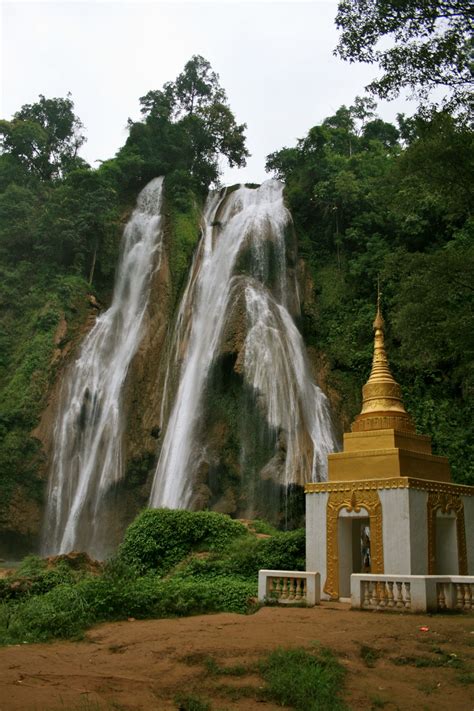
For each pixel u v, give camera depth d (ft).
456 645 31.42
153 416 123.54
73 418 125.39
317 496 50.42
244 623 36.96
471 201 64.64
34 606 39.42
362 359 122.72
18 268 148.97
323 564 48.78
